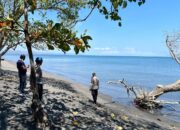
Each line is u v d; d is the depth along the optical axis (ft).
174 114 94.68
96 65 590.55
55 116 51.06
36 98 42.57
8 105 51.39
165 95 150.51
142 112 92.73
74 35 27.99
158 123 75.15
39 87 51.08
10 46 80.64
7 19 30.68
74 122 49.08
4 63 262.88
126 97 123.75
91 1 31.60
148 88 193.47
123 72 369.09
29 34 38.96
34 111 42.37
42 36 30.83
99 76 286.66
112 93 139.74
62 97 73.87
